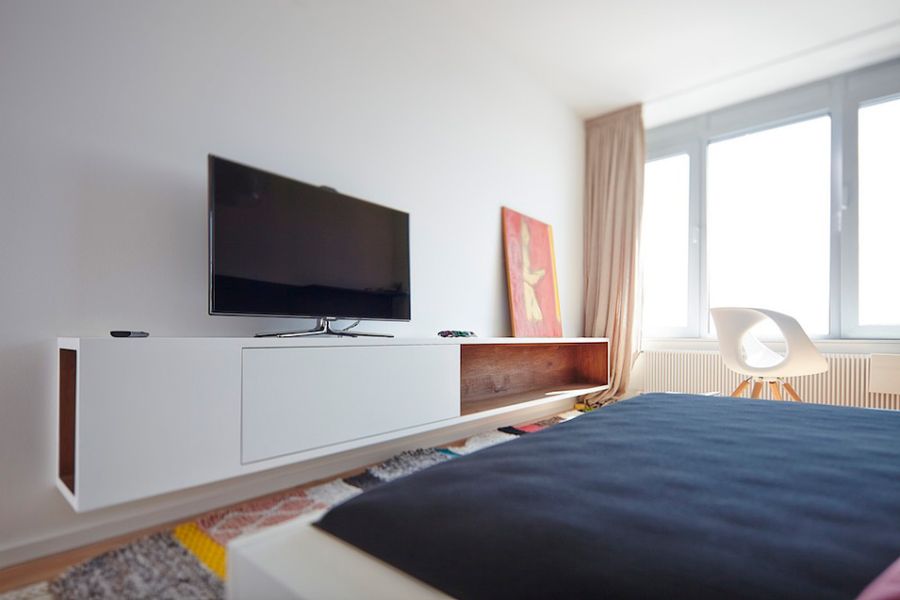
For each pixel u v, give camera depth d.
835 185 3.40
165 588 1.13
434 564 0.50
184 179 1.76
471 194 3.04
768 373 2.86
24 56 1.44
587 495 0.60
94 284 1.54
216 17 1.87
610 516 0.54
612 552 0.46
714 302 3.88
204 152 1.82
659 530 0.50
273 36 2.05
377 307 2.24
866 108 3.35
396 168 2.56
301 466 1.98
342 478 2.03
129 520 1.54
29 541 1.38
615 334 3.87
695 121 4.02
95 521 1.48
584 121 4.22
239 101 1.93
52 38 1.49
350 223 2.13
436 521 0.56
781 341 3.52
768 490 0.62
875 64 3.29
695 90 3.68
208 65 1.84
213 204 1.65
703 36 3.05
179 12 1.77
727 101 3.81
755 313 2.84
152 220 1.68
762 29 2.97
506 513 0.56
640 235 3.85
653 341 4.02
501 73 3.29
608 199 4.02
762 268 3.69
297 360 1.66
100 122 1.58
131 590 1.12
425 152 2.73
